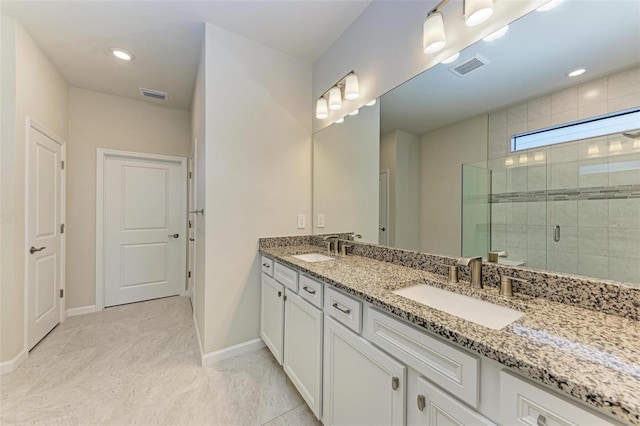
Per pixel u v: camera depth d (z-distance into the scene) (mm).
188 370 1906
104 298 3111
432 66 1425
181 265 3598
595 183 887
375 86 1806
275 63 2312
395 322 933
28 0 1745
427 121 1477
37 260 2270
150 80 2793
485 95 1209
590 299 875
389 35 1688
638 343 653
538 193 1033
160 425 1413
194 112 2889
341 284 1190
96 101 3049
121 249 3230
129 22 1955
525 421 597
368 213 1888
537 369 558
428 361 813
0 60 1901
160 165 3473
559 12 982
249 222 2186
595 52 900
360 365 1094
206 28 1979
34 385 1729
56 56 2369
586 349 626
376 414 1008
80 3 1767
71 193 2895
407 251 1576
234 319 2115
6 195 1922
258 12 1868
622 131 836
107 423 1422
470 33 1247
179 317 2859
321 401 1372
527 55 1067
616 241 840
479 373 684
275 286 1922
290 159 2396
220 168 2051
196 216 2551
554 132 988
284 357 1775
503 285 1037
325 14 1907
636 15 833
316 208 2438
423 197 1498
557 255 974
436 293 1206
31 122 2145
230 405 1561
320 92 2400
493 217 1178
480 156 1231
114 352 2146
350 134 2035
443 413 762
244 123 2156
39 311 2301
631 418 437
